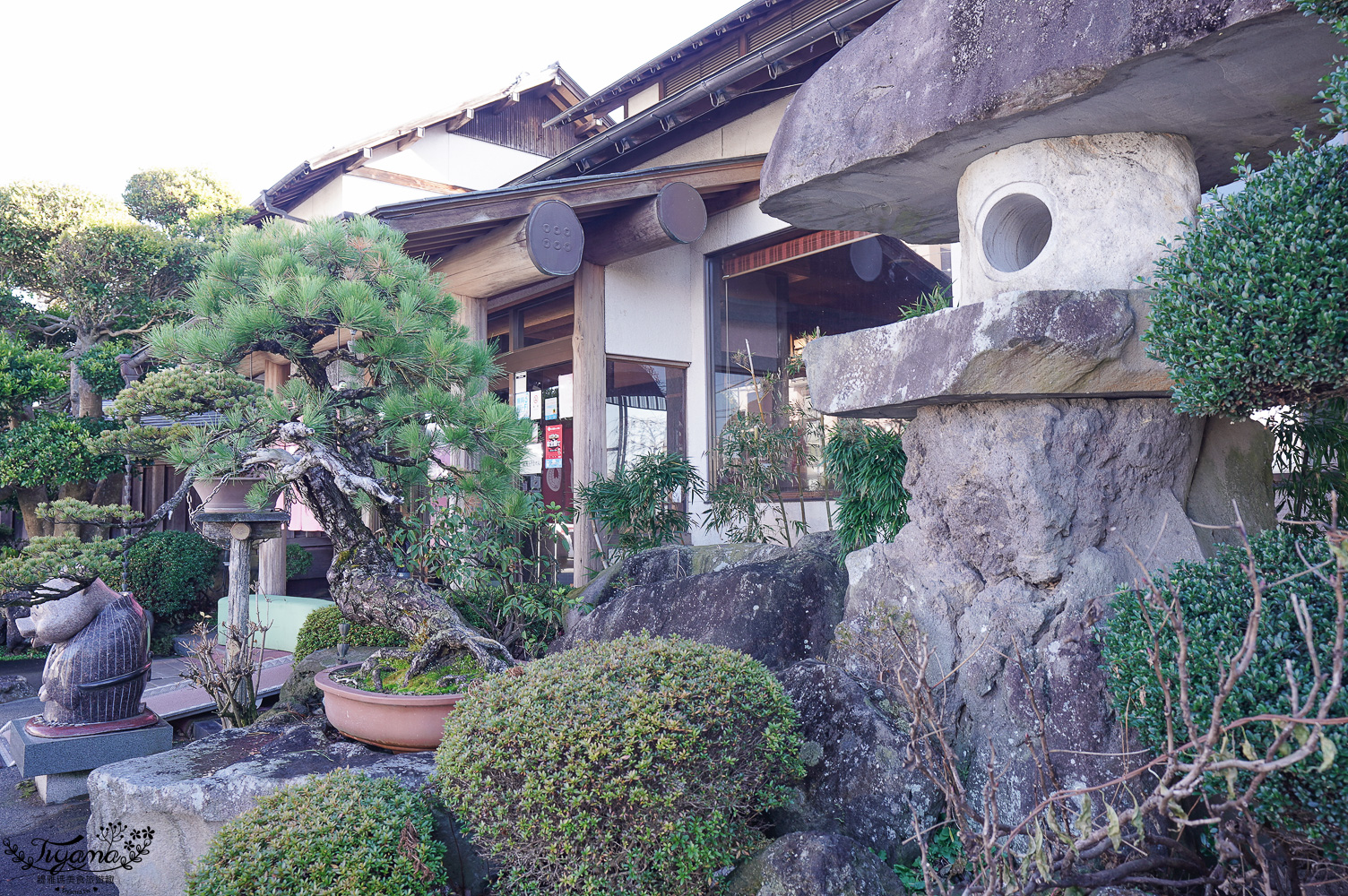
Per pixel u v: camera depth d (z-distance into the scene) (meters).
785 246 7.11
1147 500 3.14
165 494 13.01
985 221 3.21
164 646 9.07
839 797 3.10
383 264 4.28
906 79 3.05
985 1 2.80
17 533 12.05
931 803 2.99
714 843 2.64
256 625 5.28
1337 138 3.61
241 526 4.94
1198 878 2.21
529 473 8.15
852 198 3.65
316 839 2.56
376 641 6.07
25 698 7.59
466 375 4.30
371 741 3.74
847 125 3.26
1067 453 3.05
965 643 3.27
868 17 5.80
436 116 11.30
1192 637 2.12
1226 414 2.34
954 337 2.86
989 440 3.20
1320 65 2.40
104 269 10.23
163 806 3.34
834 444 4.70
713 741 2.67
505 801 2.60
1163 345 2.35
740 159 6.76
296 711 4.67
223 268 4.00
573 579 7.17
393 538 4.46
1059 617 3.00
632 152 8.42
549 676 2.95
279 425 4.02
